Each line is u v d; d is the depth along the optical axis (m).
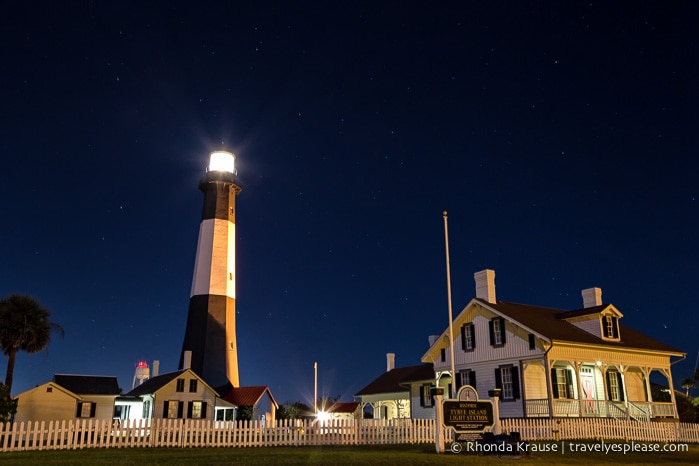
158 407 44.94
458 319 36.91
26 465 15.32
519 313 34.94
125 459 16.91
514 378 32.62
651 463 17.64
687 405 40.75
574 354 32.50
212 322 53.75
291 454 18.83
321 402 65.12
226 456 17.91
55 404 41.09
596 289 37.81
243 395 50.75
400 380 43.66
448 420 20.45
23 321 35.78
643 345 36.72
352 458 17.34
